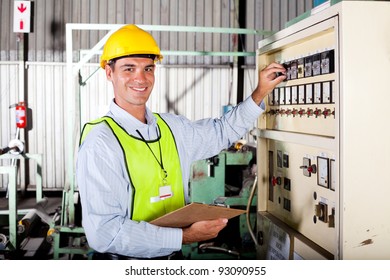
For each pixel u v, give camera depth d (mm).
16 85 6223
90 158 1666
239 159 3910
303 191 1896
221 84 6375
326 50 1630
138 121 1841
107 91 6262
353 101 1435
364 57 1435
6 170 4152
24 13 5914
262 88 2020
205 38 6301
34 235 5020
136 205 1763
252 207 3891
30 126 6312
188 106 6391
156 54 1810
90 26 3629
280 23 6324
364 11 1431
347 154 1441
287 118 2018
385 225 1474
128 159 1743
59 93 6293
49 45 6242
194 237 1706
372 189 1461
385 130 1454
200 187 3838
